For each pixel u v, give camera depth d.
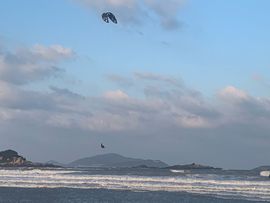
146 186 63.38
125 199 45.62
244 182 71.12
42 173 102.56
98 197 47.06
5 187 59.12
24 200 44.19
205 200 45.81
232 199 47.03
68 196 47.75
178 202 43.94
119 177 82.75
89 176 86.38
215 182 70.88
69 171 119.94
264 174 98.56
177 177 86.19
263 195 51.47
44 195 48.47
